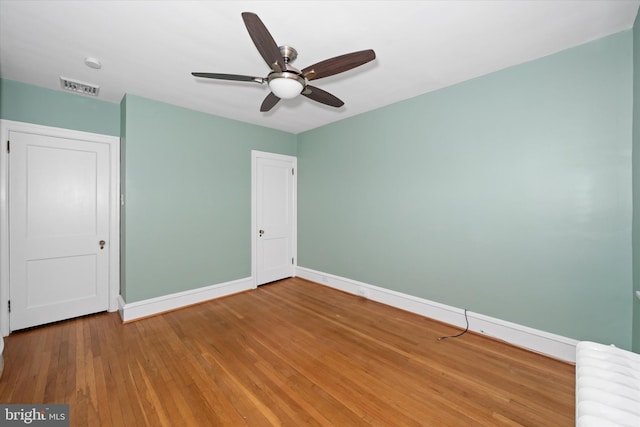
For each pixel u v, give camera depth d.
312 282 4.18
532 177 2.18
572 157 2.00
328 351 2.22
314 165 4.13
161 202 3.03
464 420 1.51
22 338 2.41
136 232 2.86
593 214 1.93
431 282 2.83
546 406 1.61
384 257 3.26
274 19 1.67
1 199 2.44
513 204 2.28
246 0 1.51
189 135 3.24
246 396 1.70
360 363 2.05
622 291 1.84
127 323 2.74
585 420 0.92
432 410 1.58
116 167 3.04
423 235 2.88
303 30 1.77
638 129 1.66
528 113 2.19
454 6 1.57
